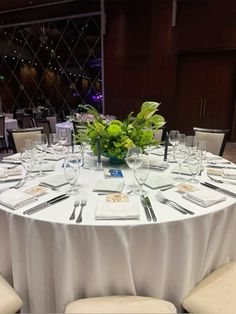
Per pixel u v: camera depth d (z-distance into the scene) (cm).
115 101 642
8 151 548
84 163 186
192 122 597
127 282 107
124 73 618
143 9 568
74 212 111
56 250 103
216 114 575
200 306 103
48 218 106
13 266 116
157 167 176
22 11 690
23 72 753
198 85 575
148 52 586
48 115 696
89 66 665
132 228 102
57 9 652
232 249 135
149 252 107
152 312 97
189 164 159
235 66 539
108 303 101
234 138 565
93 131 177
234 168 181
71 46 672
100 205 115
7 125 556
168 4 546
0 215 117
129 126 178
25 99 770
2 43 758
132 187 142
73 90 699
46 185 144
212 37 530
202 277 123
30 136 280
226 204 122
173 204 120
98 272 105
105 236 101
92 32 638
